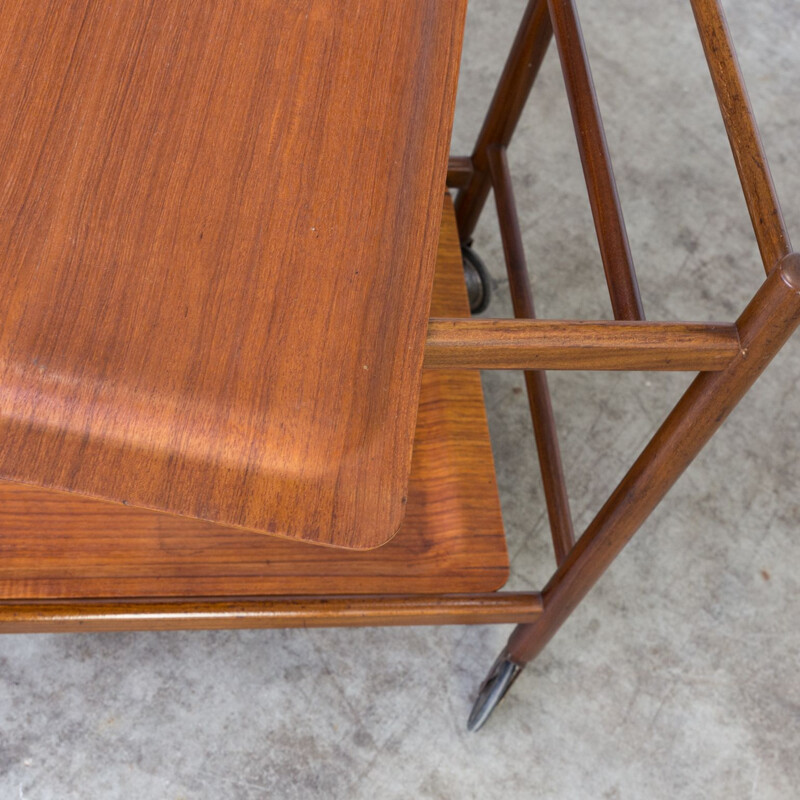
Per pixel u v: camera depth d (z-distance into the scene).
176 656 1.19
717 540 1.38
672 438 0.74
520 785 1.17
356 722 1.18
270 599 0.91
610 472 1.42
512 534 1.35
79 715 1.14
